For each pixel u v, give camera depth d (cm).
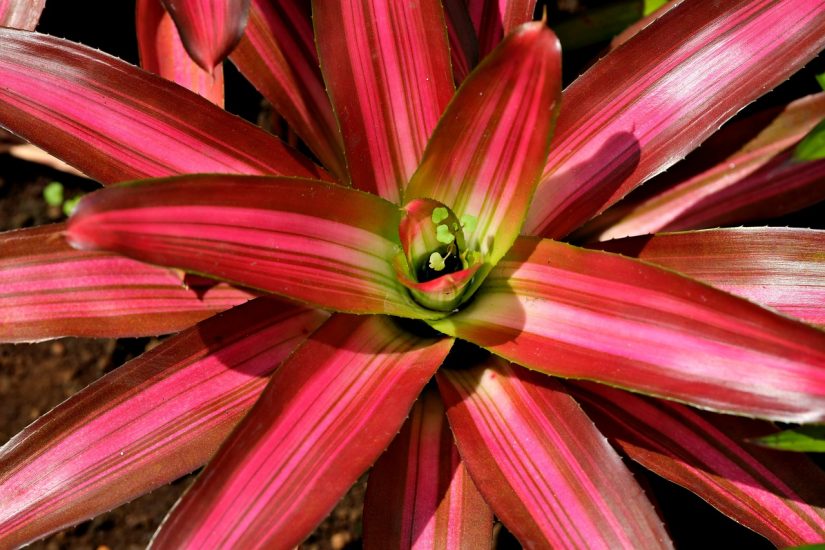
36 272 89
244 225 77
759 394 75
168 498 112
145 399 86
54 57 86
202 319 90
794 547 81
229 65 124
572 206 86
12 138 123
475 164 81
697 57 86
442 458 86
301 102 93
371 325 82
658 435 87
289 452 76
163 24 94
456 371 85
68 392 118
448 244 82
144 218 73
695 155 95
